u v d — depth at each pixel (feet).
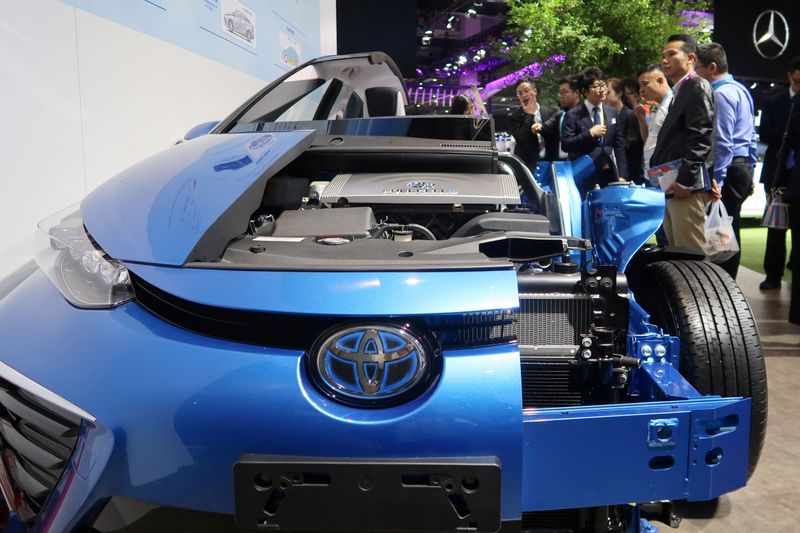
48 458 3.57
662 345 4.51
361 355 3.21
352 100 8.71
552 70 31.27
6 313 3.94
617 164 15.35
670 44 11.01
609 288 3.90
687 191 9.80
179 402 3.21
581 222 7.29
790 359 10.05
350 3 28.17
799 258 11.69
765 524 5.30
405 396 3.23
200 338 3.35
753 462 5.17
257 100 7.47
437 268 3.43
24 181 8.46
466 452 3.19
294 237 4.39
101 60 9.94
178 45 12.32
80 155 9.55
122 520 3.59
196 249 3.69
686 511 5.53
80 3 9.45
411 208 5.58
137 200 4.37
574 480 3.46
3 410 3.95
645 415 3.49
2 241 8.09
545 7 30.14
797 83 15.70
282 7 17.88
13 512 4.10
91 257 3.88
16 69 8.28
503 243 4.32
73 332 3.55
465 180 5.99
